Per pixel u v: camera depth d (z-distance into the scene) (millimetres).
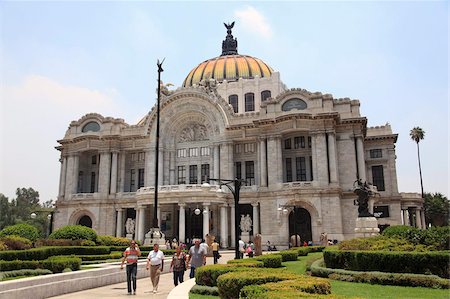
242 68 93250
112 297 18297
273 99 68938
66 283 19828
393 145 78500
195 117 76438
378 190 77375
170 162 76188
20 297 16875
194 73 97000
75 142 79375
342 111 67875
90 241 42656
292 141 70250
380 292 16609
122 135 76938
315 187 62750
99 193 75250
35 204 161750
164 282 24859
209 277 17406
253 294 9953
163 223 70438
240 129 71375
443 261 18828
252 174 71625
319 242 60906
